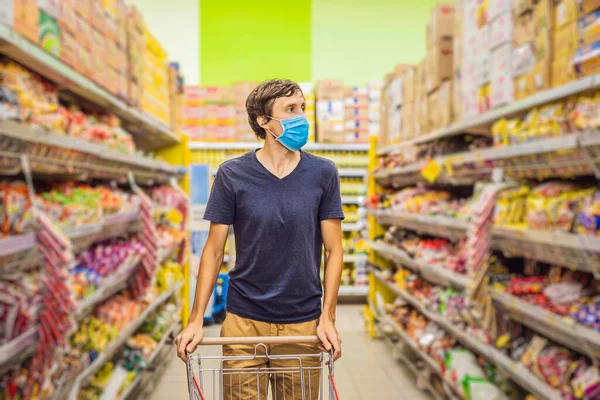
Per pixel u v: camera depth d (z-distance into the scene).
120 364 3.09
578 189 2.13
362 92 7.27
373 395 3.57
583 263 1.91
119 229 2.84
